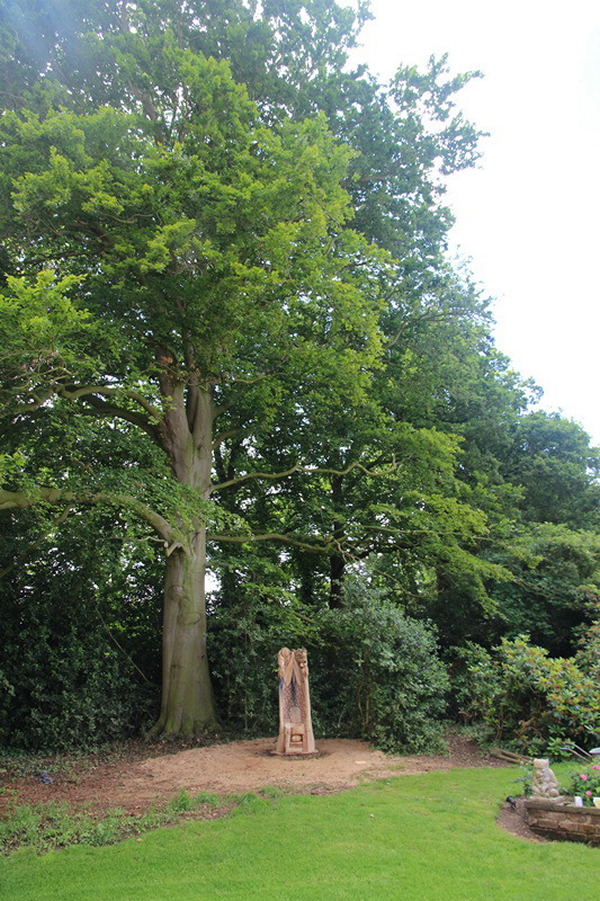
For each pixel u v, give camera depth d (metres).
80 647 13.16
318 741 11.83
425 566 17.02
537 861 5.85
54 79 13.84
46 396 10.64
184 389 15.77
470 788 8.40
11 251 11.52
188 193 11.39
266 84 14.84
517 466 19.75
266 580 14.67
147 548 12.12
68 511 11.71
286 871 5.64
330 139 12.88
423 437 14.82
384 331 16.72
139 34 14.27
